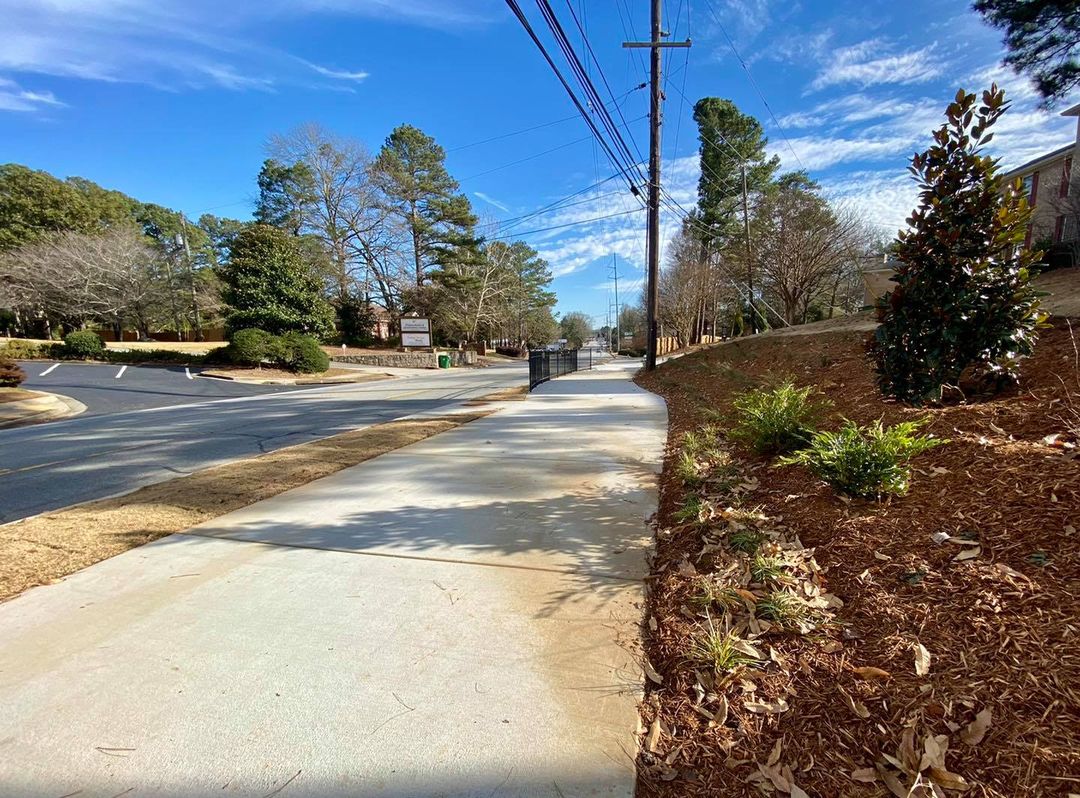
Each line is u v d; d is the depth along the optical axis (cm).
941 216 318
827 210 1811
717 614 209
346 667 190
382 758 148
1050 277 837
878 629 179
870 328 805
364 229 3550
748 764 141
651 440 575
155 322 3666
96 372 2025
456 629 213
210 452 632
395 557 285
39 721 165
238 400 1327
